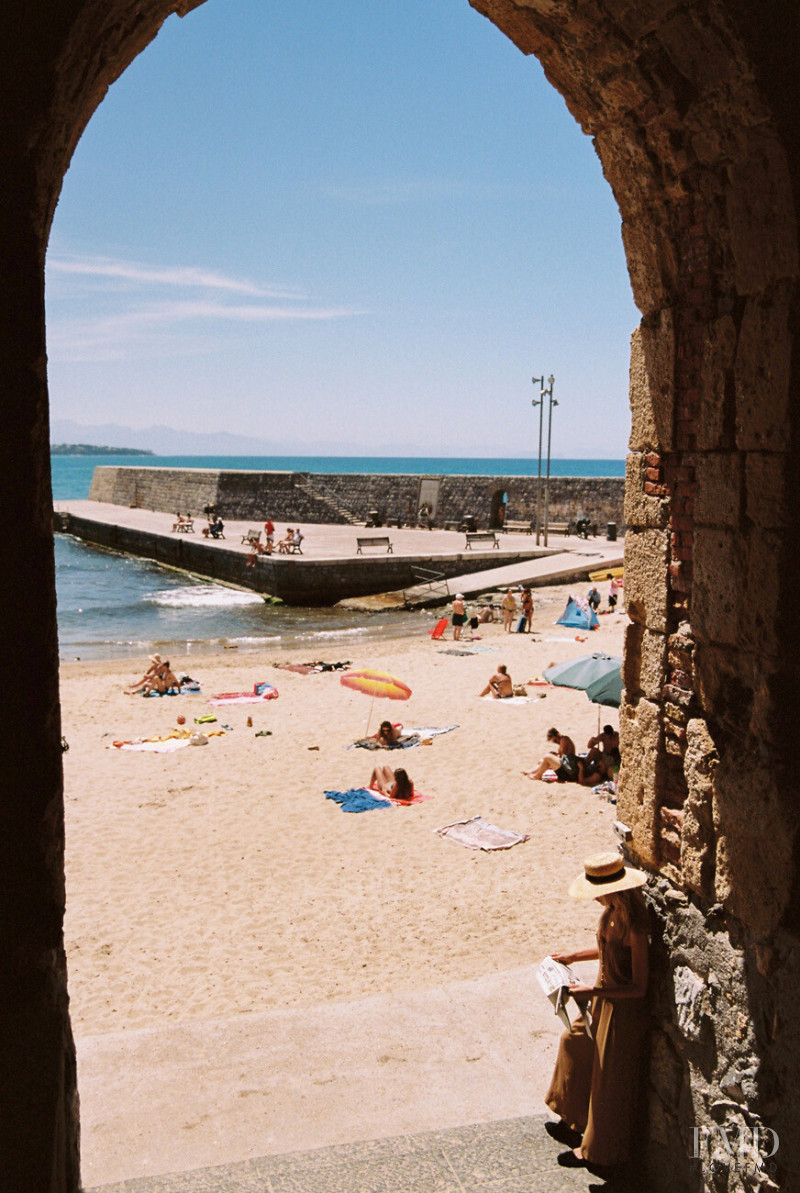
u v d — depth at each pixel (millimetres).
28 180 2459
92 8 2457
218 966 7336
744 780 3281
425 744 13750
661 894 3873
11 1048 2537
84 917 8305
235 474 48094
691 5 2939
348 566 31797
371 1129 4066
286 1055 4695
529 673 19125
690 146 3348
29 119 2402
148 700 17328
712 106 3141
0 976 2662
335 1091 4367
